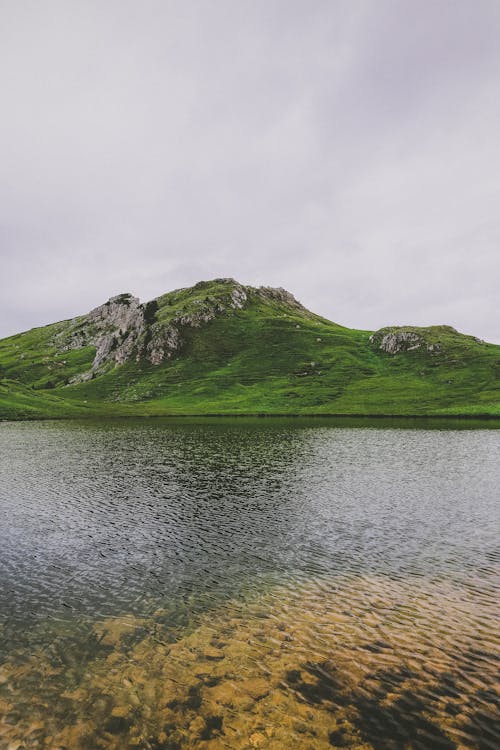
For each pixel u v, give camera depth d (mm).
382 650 18391
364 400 166750
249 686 16281
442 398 162125
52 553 29375
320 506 40312
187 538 32188
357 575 25875
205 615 21375
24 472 54750
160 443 80938
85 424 119188
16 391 161625
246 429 105250
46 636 19578
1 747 13578
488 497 43531
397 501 42094
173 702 15492
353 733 14180
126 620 20969
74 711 15094
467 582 24828
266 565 27406
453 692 16031
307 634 19625
